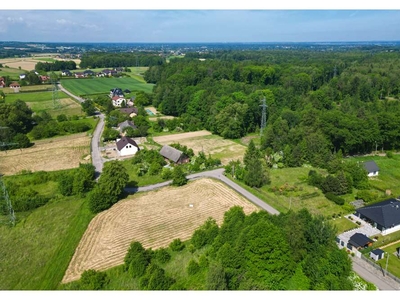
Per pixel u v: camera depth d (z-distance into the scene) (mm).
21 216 48938
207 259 37969
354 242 41562
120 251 40719
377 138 79625
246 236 35375
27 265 38125
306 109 95000
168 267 37625
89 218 48406
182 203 53781
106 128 94438
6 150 81000
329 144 77625
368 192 55812
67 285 34594
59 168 68875
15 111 92375
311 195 56656
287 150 71562
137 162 71875
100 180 54281
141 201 54469
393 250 41375
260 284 33312
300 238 35906
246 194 57250
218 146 87562
